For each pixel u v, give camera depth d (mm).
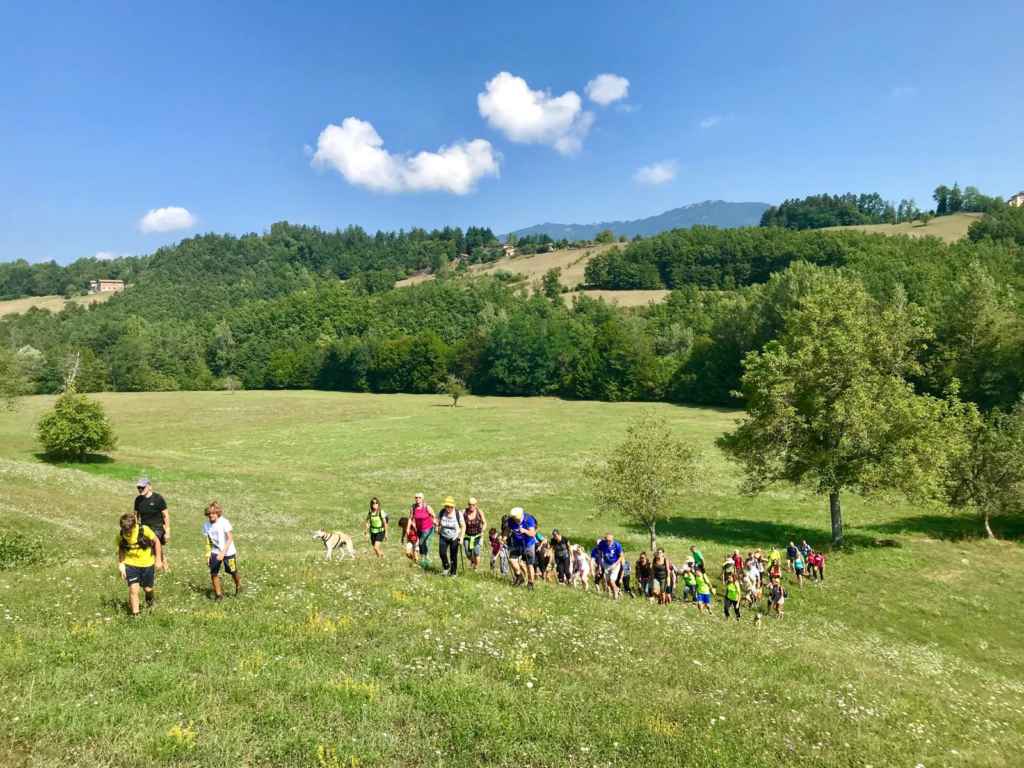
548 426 93562
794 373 39094
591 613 17812
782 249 182875
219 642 12188
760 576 29391
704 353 125375
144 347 157375
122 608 13930
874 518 46438
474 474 62375
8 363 72812
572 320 167250
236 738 8695
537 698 11266
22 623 12383
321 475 61250
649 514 35062
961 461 41375
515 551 20797
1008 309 78625
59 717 8570
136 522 13555
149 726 8672
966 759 12180
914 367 40406
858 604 29438
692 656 15688
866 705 14430
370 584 17172
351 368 154750
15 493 34281
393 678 11391
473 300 193500
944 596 31000
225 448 76750
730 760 10000
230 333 173500
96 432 54219
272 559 20469
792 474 39438
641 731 10539
